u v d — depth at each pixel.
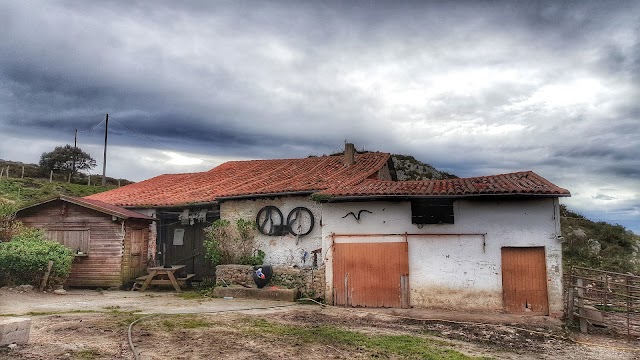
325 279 13.49
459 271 12.38
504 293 11.98
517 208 12.09
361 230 13.34
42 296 12.99
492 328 10.47
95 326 8.86
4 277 13.27
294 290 13.48
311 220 14.82
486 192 11.80
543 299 11.75
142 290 15.26
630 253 22.09
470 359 7.75
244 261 14.97
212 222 17.17
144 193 20.27
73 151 52.56
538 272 11.87
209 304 12.52
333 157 22.09
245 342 8.20
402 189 13.31
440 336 9.62
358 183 15.42
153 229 17.91
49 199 16.02
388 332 9.79
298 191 14.79
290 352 7.65
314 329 9.62
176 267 15.89
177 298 13.66
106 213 15.84
